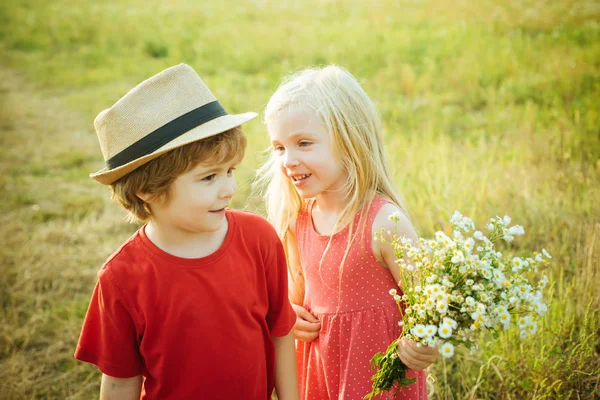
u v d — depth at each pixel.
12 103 8.66
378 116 2.11
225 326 1.67
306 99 1.92
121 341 1.64
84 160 6.42
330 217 2.06
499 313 1.50
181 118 1.56
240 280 1.71
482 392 2.54
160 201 1.61
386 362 1.76
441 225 3.82
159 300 1.62
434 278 1.57
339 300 2.01
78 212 5.04
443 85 7.26
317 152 1.91
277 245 1.85
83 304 3.68
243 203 4.79
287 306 1.89
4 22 14.18
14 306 3.64
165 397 1.69
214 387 1.68
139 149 1.56
